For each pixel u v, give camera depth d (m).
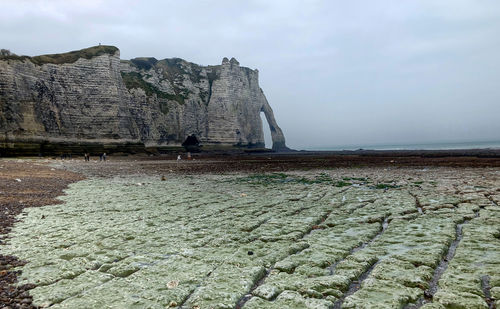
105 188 19.95
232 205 13.77
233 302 4.80
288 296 4.92
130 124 93.19
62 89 80.50
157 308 4.61
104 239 8.53
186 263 6.61
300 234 8.93
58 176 27.83
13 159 55.94
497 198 13.73
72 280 5.78
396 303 4.59
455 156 60.56
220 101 136.00
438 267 6.14
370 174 28.17
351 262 6.42
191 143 123.31
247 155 100.88
